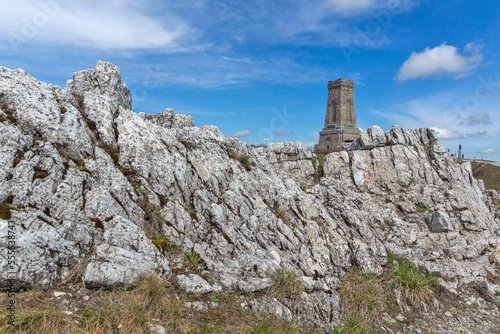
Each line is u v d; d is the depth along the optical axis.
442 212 20.70
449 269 15.62
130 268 8.23
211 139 15.23
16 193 7.90
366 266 13.58
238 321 8.80
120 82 14.28
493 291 14.61
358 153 27.45
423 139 27.67
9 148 8.38
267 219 13.40
